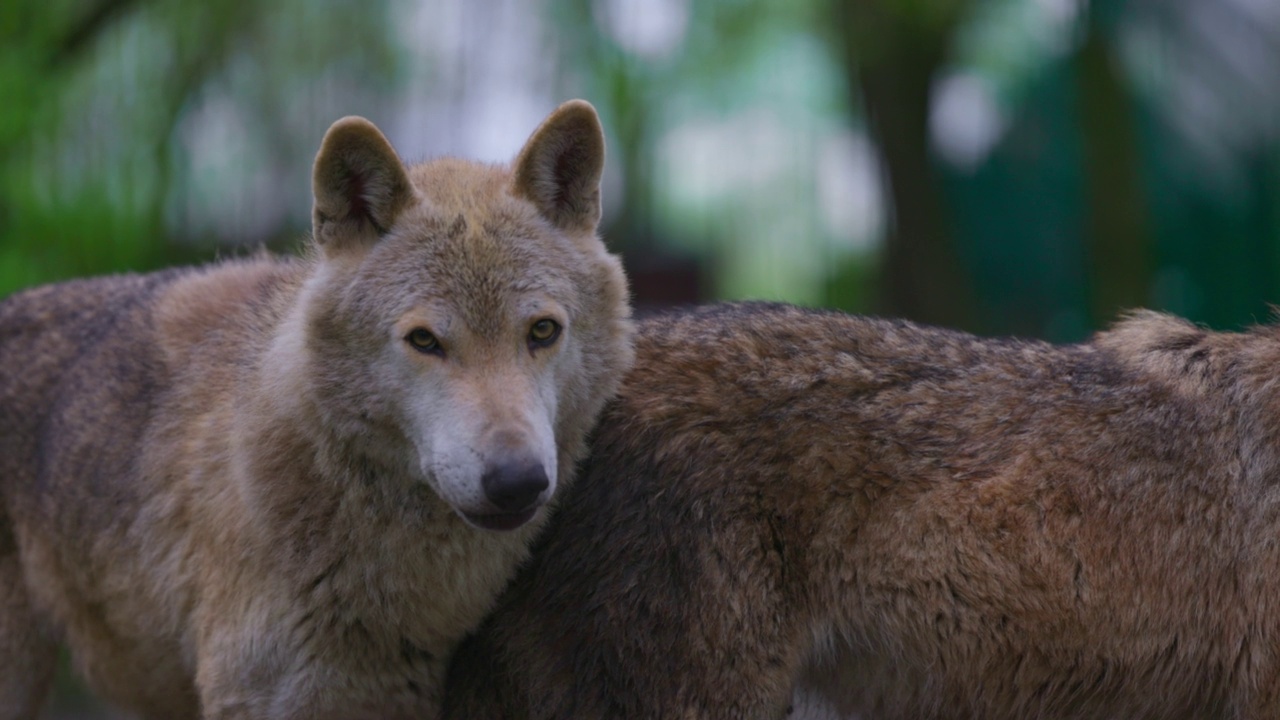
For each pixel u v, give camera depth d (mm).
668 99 23141
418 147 20656
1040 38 24219
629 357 8469
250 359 8680
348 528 8016
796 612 8570
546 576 8578
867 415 8695
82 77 21000
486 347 7586
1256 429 8961
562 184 8398
